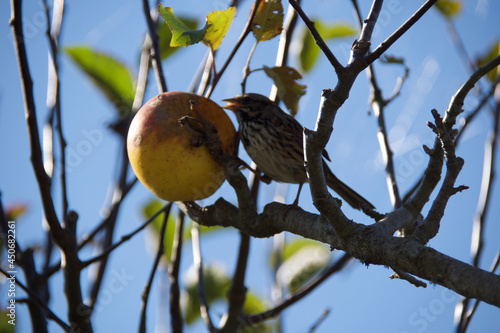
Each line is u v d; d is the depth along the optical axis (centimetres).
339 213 598
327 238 645
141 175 732
